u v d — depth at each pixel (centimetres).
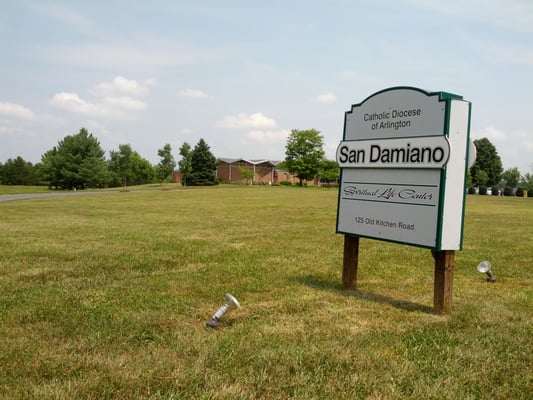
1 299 537
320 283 659
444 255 503
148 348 390
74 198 3391
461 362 376
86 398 300
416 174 509
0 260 795
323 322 473
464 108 487
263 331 439
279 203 2831
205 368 350
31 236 1141
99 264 767
